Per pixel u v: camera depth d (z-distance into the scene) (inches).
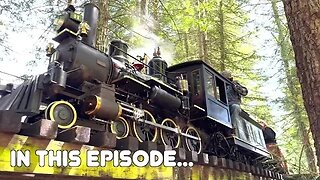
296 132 475.8
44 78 141.1
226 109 293.1
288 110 516.1
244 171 262.1
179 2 396.8
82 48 166.1
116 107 153.4
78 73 160.2
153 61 259.8
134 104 200.7
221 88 305.1
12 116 95.1
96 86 154.2
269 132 473.1
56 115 137.1
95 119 148.0
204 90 256.5
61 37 173.9
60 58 166.1
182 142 224.7
